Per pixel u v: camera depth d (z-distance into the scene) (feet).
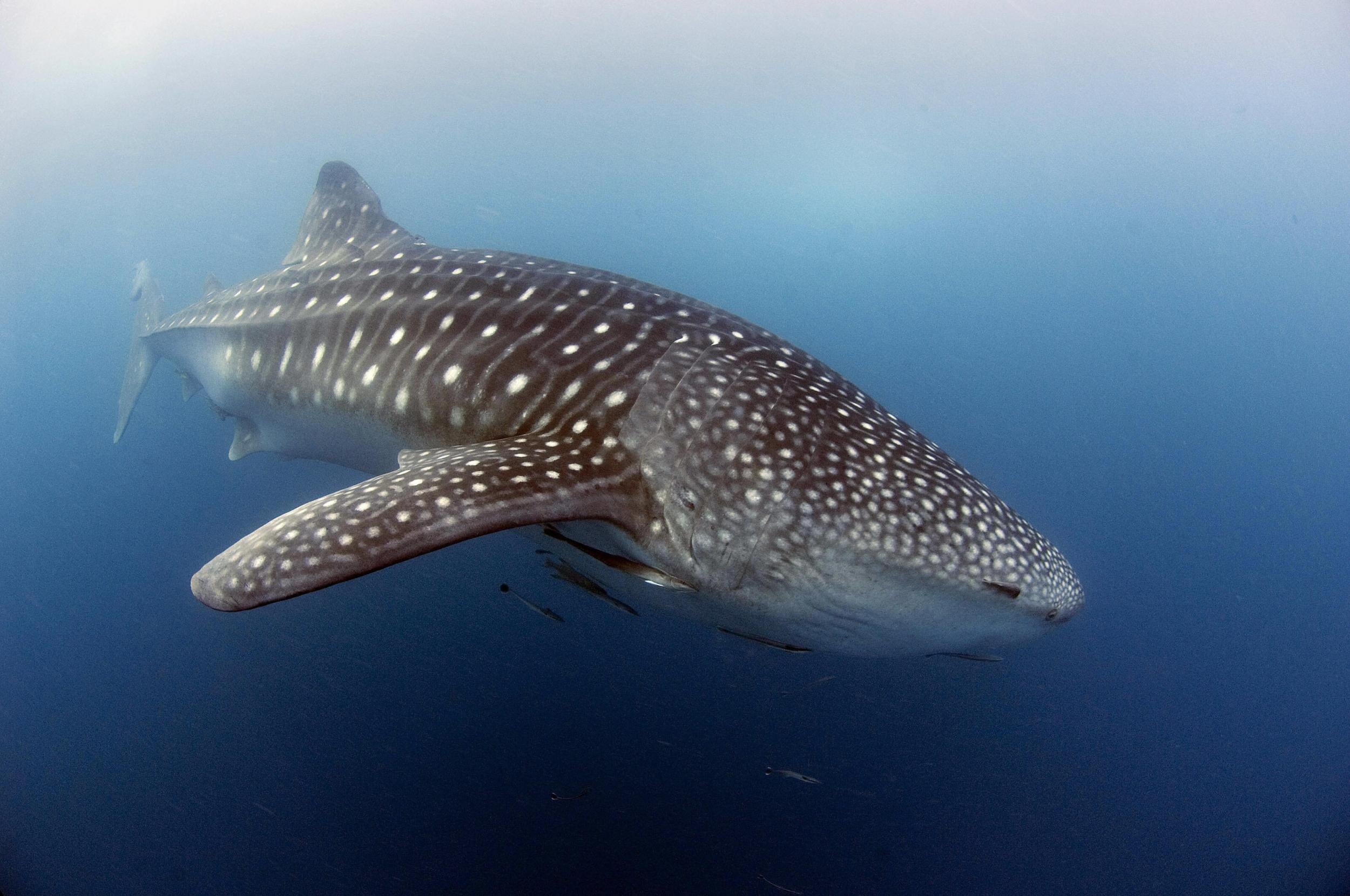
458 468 9.13
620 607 11.86
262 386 16.25
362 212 19.79
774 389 10.50
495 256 14.23
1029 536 10.48
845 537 9.36
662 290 13.02
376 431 13.60
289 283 16.62
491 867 23.34
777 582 9.63
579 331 11.56
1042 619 10.08
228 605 7.49
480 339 12.05
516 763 25.88
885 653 10.91
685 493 9.62
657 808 24.43
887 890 23.94
